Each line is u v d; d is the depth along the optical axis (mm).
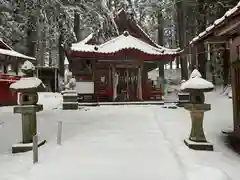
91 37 25609
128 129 11797
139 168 7066
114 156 8102
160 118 14391
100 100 23953
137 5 37906
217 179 6242
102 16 17688
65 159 7898
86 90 23562
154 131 11383
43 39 30594
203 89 9461
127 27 26922
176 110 17578
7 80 21375
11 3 15297
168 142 9688
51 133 11695
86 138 10352
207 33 10852
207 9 24734
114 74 24156
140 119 14148
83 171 6883
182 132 11320
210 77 30906
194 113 9531
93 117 15070
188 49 28484
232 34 11219
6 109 18422
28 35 25125
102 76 25094
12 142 11148
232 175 7125
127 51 22516
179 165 7324
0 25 21641
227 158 8492
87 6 16859
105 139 10133
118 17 26672
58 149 8984
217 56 27422
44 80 32000
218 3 22453
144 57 23203
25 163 8062
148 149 8820
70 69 24875
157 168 7062
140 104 22375
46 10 16609
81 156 8148
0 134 12109
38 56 42938
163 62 25547
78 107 19641
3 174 7262
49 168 7199
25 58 22734
